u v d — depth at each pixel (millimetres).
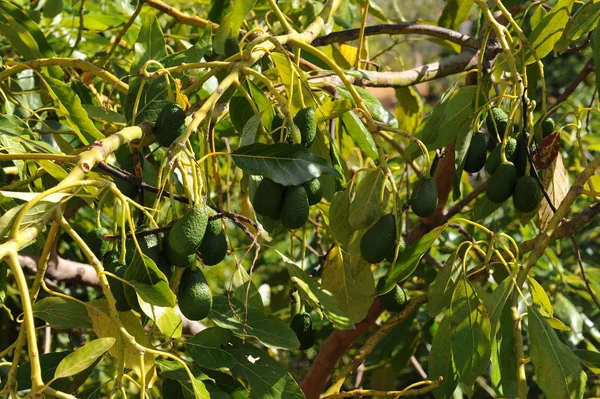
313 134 3158
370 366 5012
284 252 5562
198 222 2875
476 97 3490
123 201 2846
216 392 3090
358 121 3451
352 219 3178
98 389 3062
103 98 4320
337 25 4535
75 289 5105
